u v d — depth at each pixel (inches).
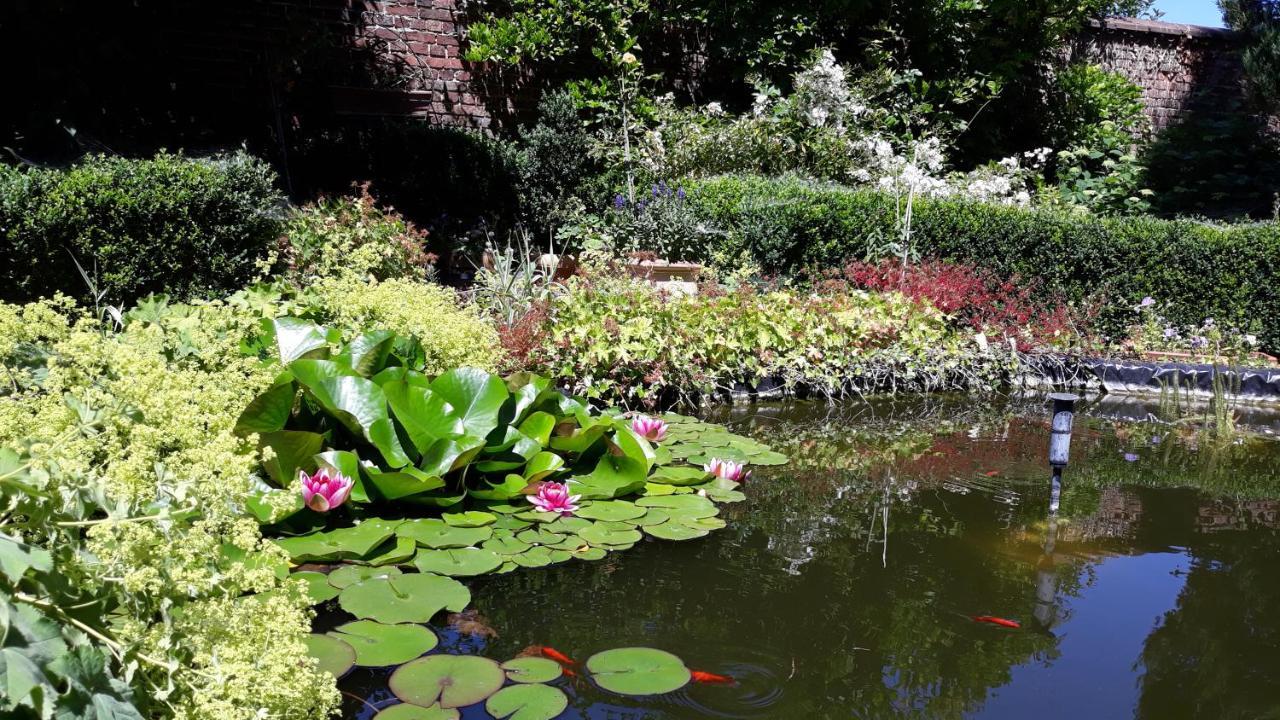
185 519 51.7
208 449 57.6
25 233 145.4
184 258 164.6
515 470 110.6
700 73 366.6
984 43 385.4
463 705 61.9
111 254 153.7
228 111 262.8
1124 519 115.3
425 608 76.4
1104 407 204.7
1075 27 399.9
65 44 218.8
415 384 110.3
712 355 187.2
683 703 64.0
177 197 159.8
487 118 328.5
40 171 152.7
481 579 87.3
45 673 38.5
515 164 288.2
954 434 166.4
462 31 319.9
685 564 93.2
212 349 103.1
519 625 76.9
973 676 70.4
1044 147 383.6
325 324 136.3
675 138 307.3
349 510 96.3
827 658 72.6
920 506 118.0
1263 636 80.1
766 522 108.7
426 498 98.5
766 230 241.8
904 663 72.2
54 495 45.6
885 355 209.8
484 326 144.8
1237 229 271.0
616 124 322.7
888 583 89.7
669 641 74.5
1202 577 94.7
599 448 117.3
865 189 268.2
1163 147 406.0
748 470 133.8
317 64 279.4
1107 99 403.9
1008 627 80.2
